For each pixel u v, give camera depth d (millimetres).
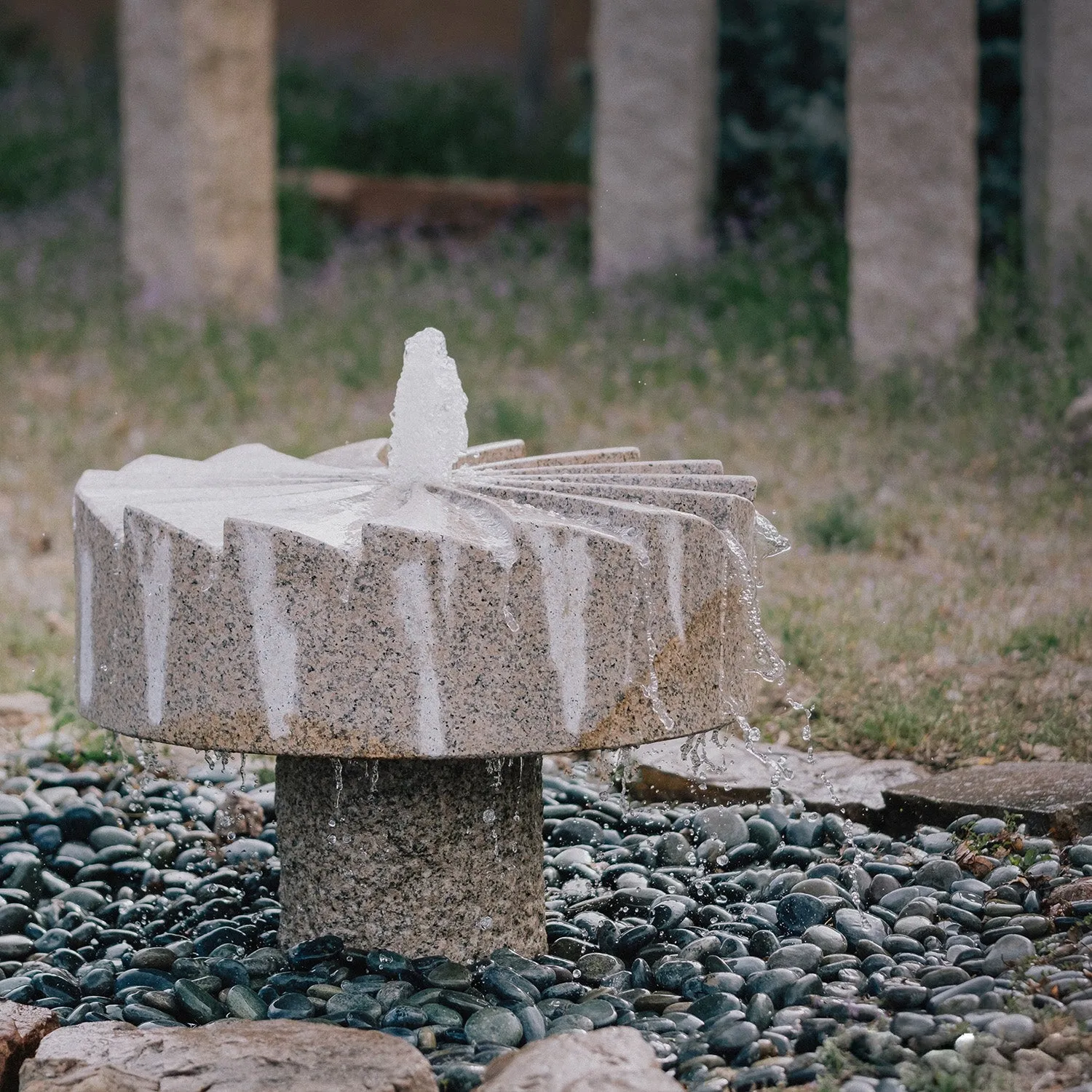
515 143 17125
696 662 3408
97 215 13555
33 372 10250
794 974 3480
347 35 20359
